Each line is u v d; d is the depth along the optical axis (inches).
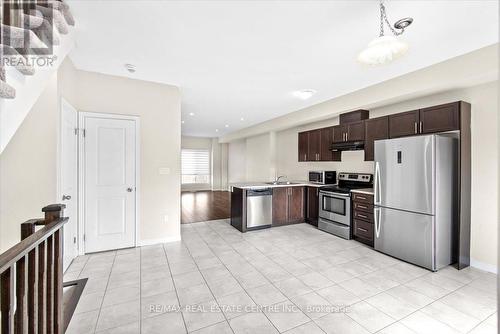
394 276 100.9
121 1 67.9
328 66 114.0
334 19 77.0
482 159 107.6
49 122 89.9
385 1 67.9
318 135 192.4
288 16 75.4
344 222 153.8
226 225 186.2
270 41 91.1
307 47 95.7
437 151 104.5
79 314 74.8
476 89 109.0
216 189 416.5
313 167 215.3
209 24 79.9
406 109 137.5
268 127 252.5
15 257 35.1
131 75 128.0
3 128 48.8
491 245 105.2
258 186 172.9
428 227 106.0
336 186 175.5
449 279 98.3
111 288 90.7
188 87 146.3
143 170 135.7
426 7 70.4
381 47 68.1
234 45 94.3
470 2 68.1
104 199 126.6
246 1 68.3
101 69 119.6
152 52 100.4
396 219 119.3
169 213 143.8
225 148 421.1
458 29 81.9
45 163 89.4
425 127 117.2
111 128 127.2
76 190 119.0
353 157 176.2
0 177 80.5
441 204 106.2
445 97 119.7
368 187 163.3
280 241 147.3
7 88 44.4
